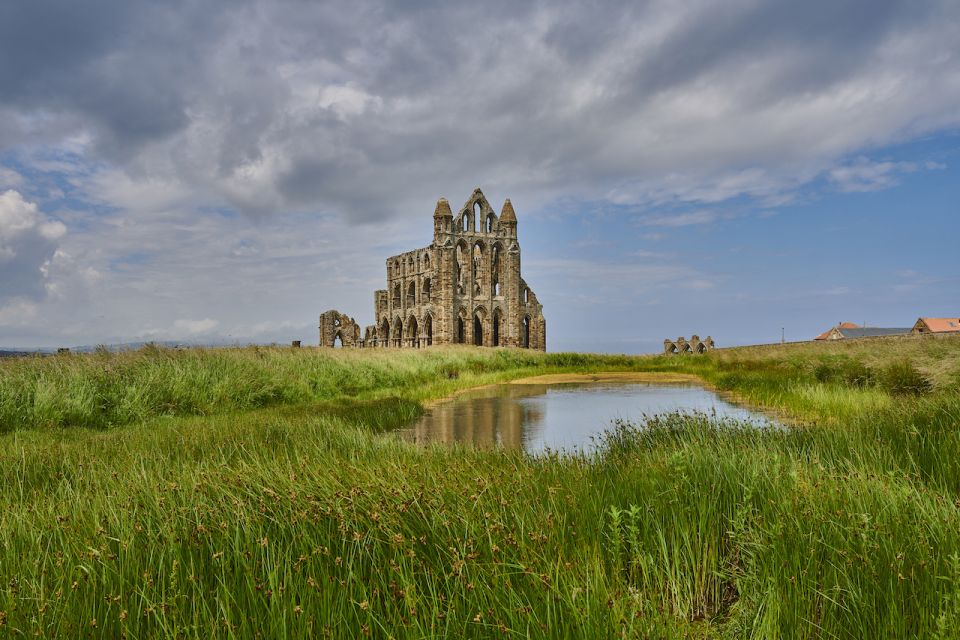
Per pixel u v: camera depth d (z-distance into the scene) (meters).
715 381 30.66
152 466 7.26
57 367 15.66
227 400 17.06
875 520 4.04
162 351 19.66
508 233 76.06
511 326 75.75
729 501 5.01
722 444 7.52
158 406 15.48
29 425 12.83
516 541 3.90
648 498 4.89
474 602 3.24
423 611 3.17
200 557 3.82
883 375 18.84
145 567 3.74
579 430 16.12
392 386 27.22
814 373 24.73
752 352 47.62
